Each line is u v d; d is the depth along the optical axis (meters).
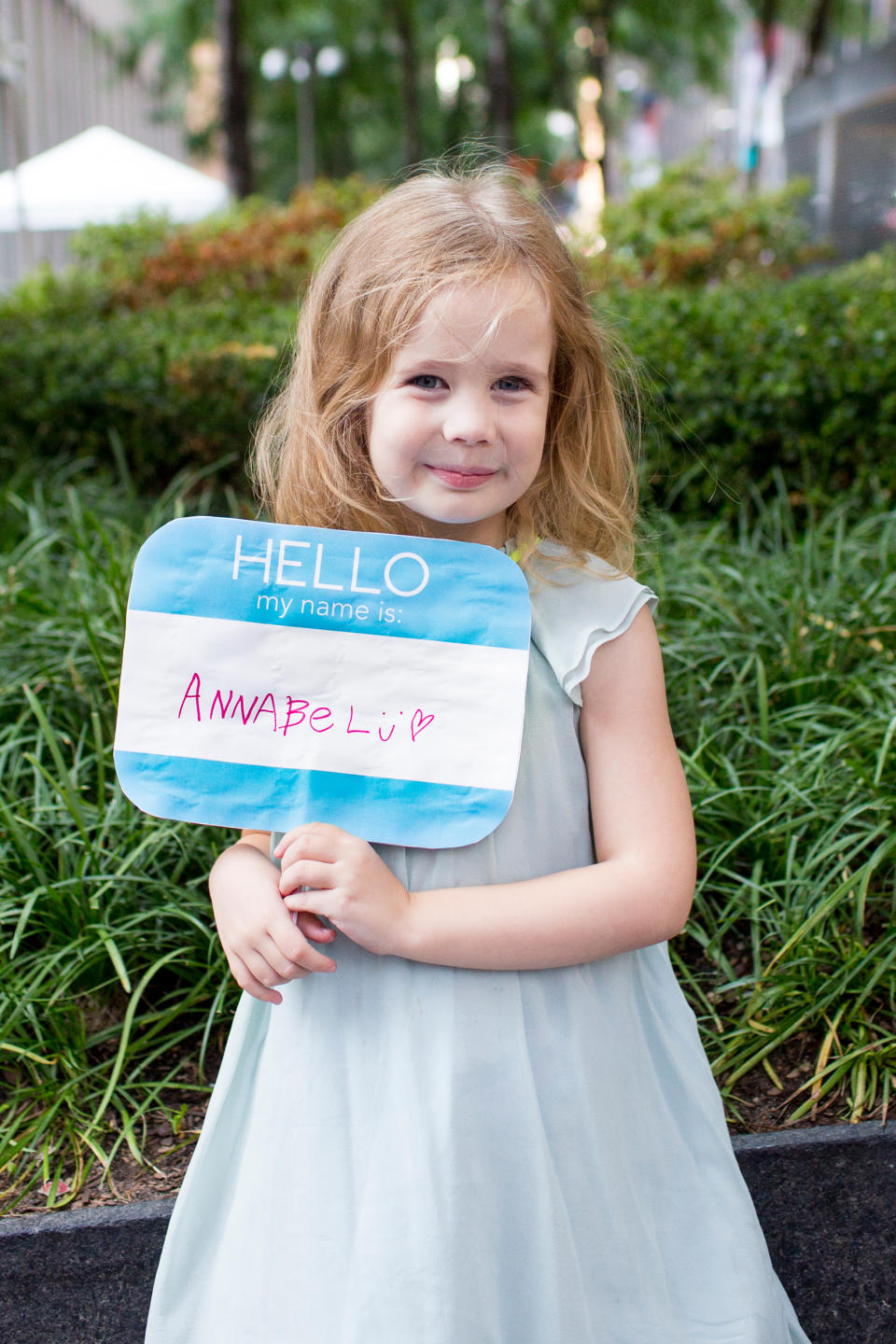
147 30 24.39
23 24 28.50
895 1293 1.85
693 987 2.20
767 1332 1.36
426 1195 1.22
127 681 1.31
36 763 2.32
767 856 2.36
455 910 1.24
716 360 4.10
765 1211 1.83
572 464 1.47
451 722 1.29
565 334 1.41
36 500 3.92
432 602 1.30
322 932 1.27
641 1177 1.35
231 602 1.31
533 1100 1.26
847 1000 2.10
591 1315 1.27
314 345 1.42
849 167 10.39
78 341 5.00
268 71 22.98
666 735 1.35
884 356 4.02
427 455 1.27
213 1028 2.15
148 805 1.31
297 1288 1.27
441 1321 1.19
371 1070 1.29
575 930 1.25
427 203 1.33
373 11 22.58
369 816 1.29
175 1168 1.86
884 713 2.51
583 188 13.79
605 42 20.94
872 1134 1.83
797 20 17.69
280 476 1.52
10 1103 1.94
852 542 3.35
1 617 3.04
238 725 1.31
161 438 4.73
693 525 3.86
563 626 1.32
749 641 2.86
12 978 2.09
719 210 8.29
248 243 8.20
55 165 13.49
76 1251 1.73
